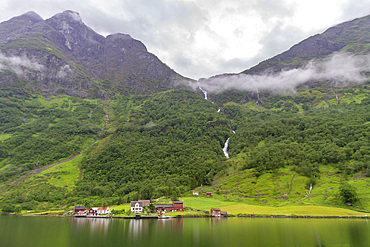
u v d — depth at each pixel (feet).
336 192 461.37
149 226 318.24
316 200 453.17
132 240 237.45
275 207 450.71
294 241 228.63
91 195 576.61
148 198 517.96
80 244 223.51
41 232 282.77
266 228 293.84
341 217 375.66
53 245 220.64
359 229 283.79
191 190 596.70
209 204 481.87
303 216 385.50
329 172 541.75
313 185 504.02
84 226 325.62
